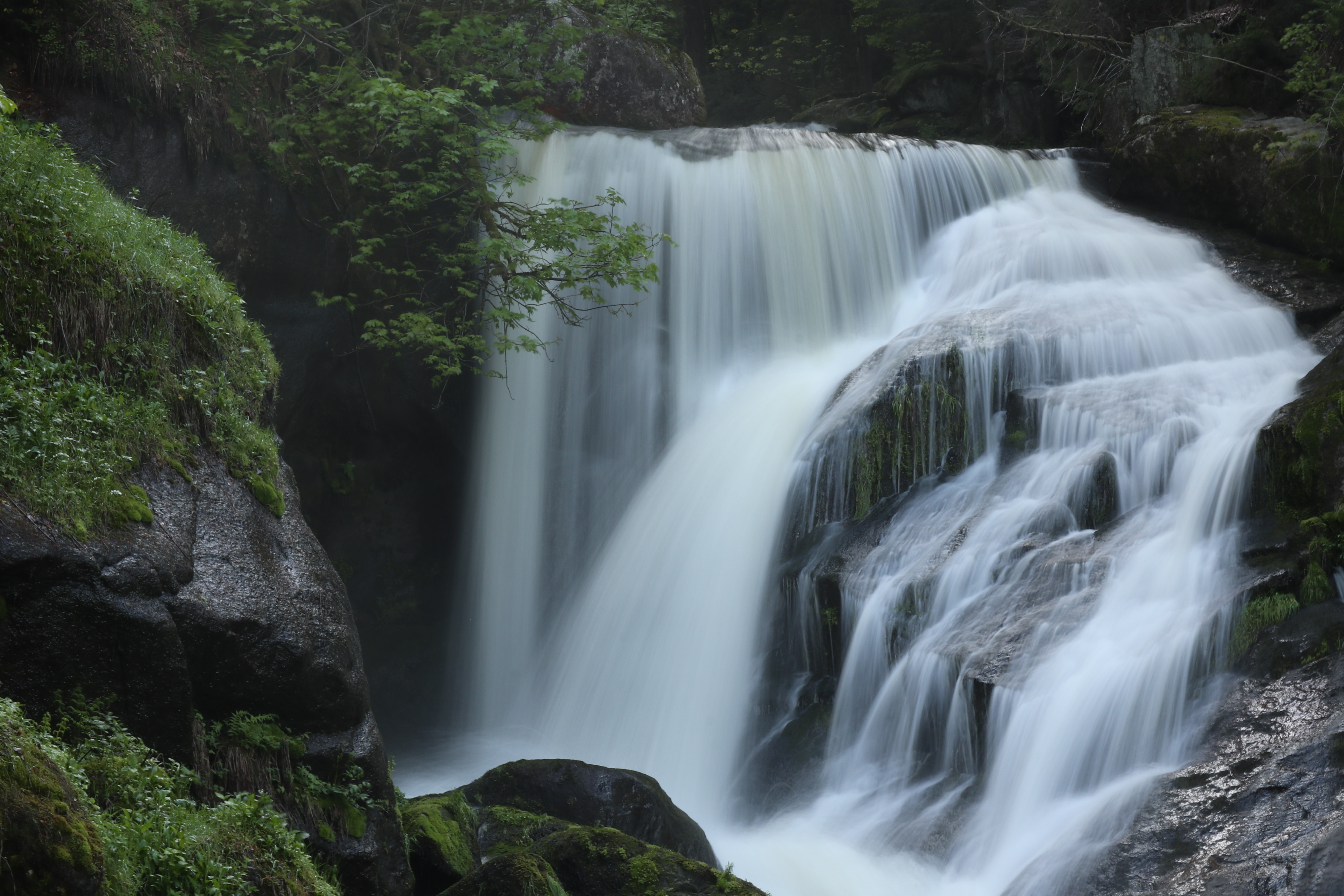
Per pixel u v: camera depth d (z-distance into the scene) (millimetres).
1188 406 11867
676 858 7070
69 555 5273
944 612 10922
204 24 13906
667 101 19297
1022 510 11438
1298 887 6352
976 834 8969
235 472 7180
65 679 5242
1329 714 7668
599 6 19297
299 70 14719
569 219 13625
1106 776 8648
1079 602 10023
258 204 13383
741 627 12992
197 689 6078
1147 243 15805
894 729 10633
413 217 14930
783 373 15625
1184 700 8555
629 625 14062
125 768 5000
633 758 13266
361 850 6516
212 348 7707
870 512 12609
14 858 3455
